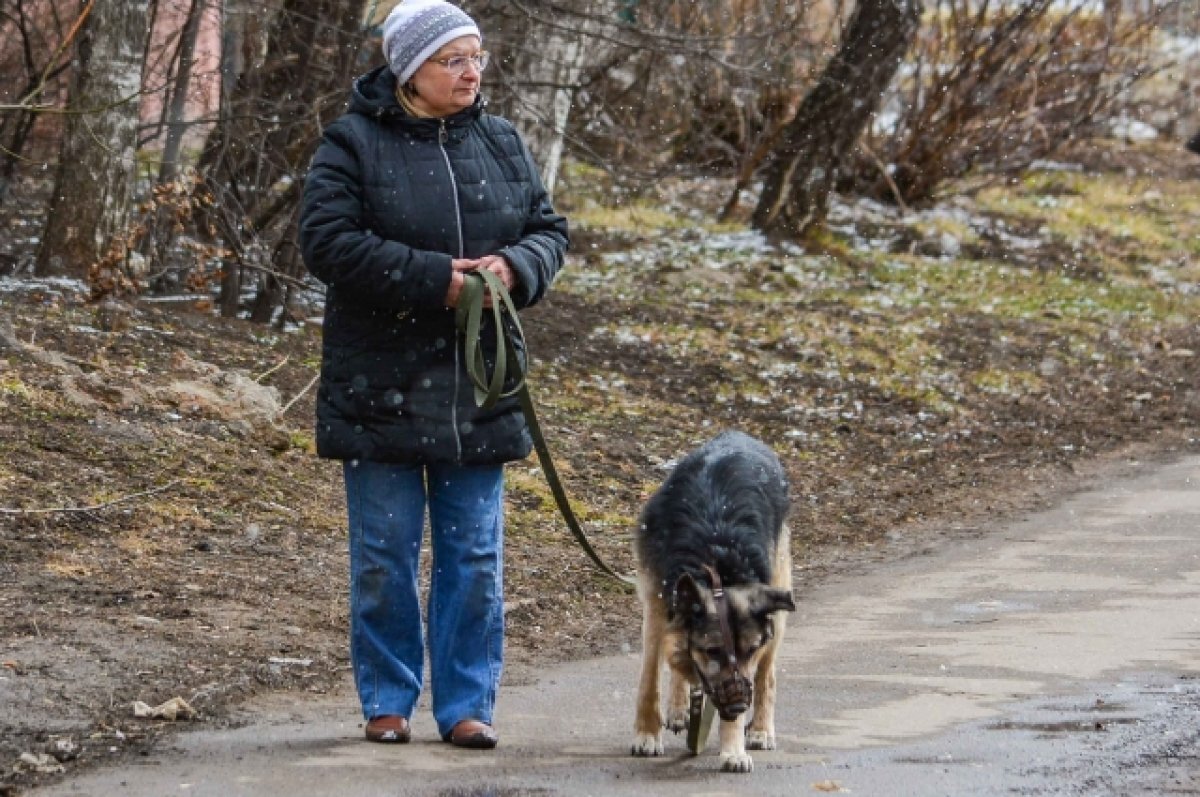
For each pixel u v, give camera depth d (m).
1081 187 36.06
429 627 7.89
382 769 7.15
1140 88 40.22
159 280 18.84
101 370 14.24
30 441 12.29
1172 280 29.92
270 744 7.57
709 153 32.41
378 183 7.47
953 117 32.16
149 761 7.21
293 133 19.12
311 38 18.62
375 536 7.62
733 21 25.09
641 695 7.87
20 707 7.81
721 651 7.32
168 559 10.82
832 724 8.39
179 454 12.87
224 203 17.80
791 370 21.03
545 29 19.95
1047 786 6.97
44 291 16.89
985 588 12.42
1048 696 8.90
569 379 19.11
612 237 28.36
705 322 22.97
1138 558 13.48
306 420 14.87
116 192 17.84
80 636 9.03
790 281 26.50
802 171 29.22
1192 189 37.12
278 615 10.05
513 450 7.72
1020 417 20.28
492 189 7.69
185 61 19.06
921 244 30.33
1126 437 19.56
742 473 8.24
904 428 19.17
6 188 20.39
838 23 31.47
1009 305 26.66
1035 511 15.76
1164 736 7.88
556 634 10.70
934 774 7.23
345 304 7.54
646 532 8.17
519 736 8.08
